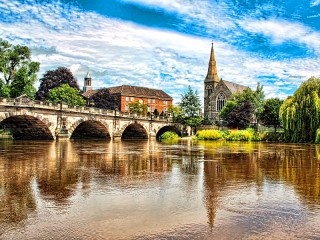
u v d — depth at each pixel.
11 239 9.63
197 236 9.88
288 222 11.17
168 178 19.67
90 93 156.62
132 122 87.06
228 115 109.50
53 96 98.81
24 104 56.62
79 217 11.67
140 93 158.00
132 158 31.56
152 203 13.59
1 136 70.50
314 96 61.19
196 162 28.34
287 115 63.41
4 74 82.62
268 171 22.80
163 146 54.22
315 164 27.14
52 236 9.87
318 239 9.68
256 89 123.62
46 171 22.16
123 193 15.43
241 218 11.59
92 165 25.64
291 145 56.66
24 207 12.93
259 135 77.12
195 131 113.56
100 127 78.69
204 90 175.62
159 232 10.20
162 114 138.75
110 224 10.92
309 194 15.37
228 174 21.38
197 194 15.28
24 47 84.50
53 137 63.69
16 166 24.67
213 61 175.00
